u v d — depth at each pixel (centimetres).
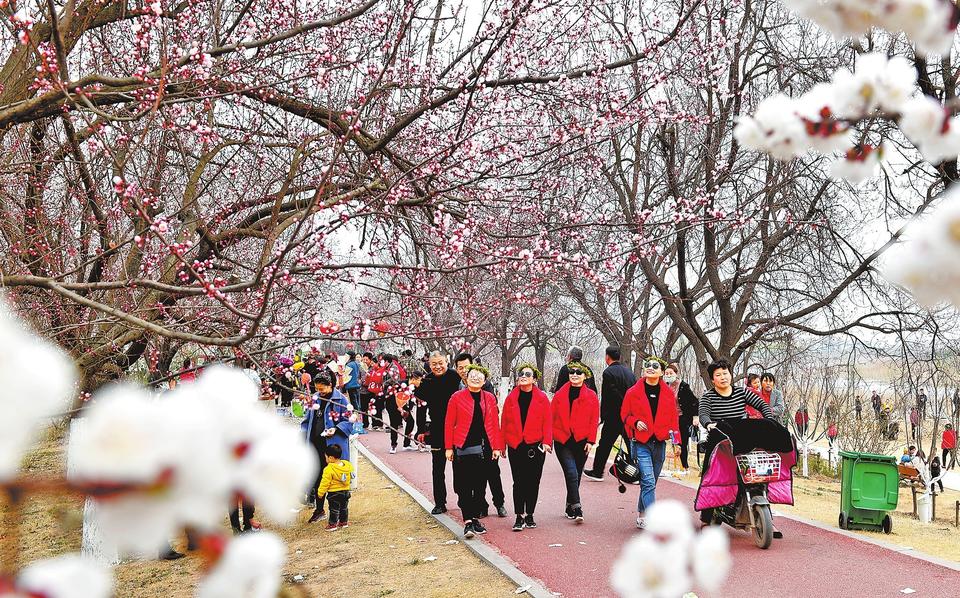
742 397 874
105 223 784
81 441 69
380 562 858
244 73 798
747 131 180
